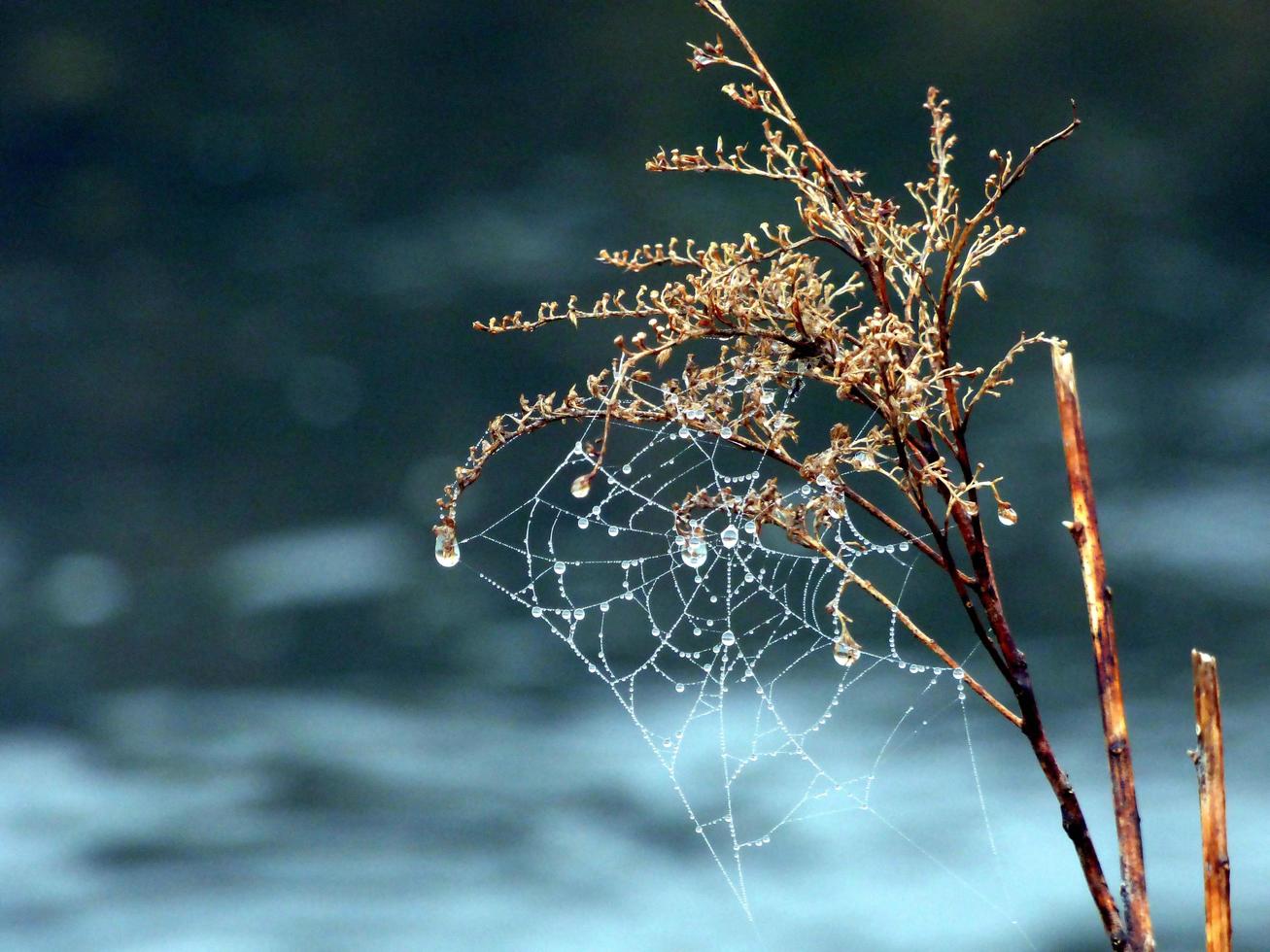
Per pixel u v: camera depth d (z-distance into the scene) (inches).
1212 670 32.6
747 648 138.9
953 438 33.3
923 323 33.3
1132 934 32.3
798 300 33.2
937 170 33.5
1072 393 33.1
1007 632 32.7
